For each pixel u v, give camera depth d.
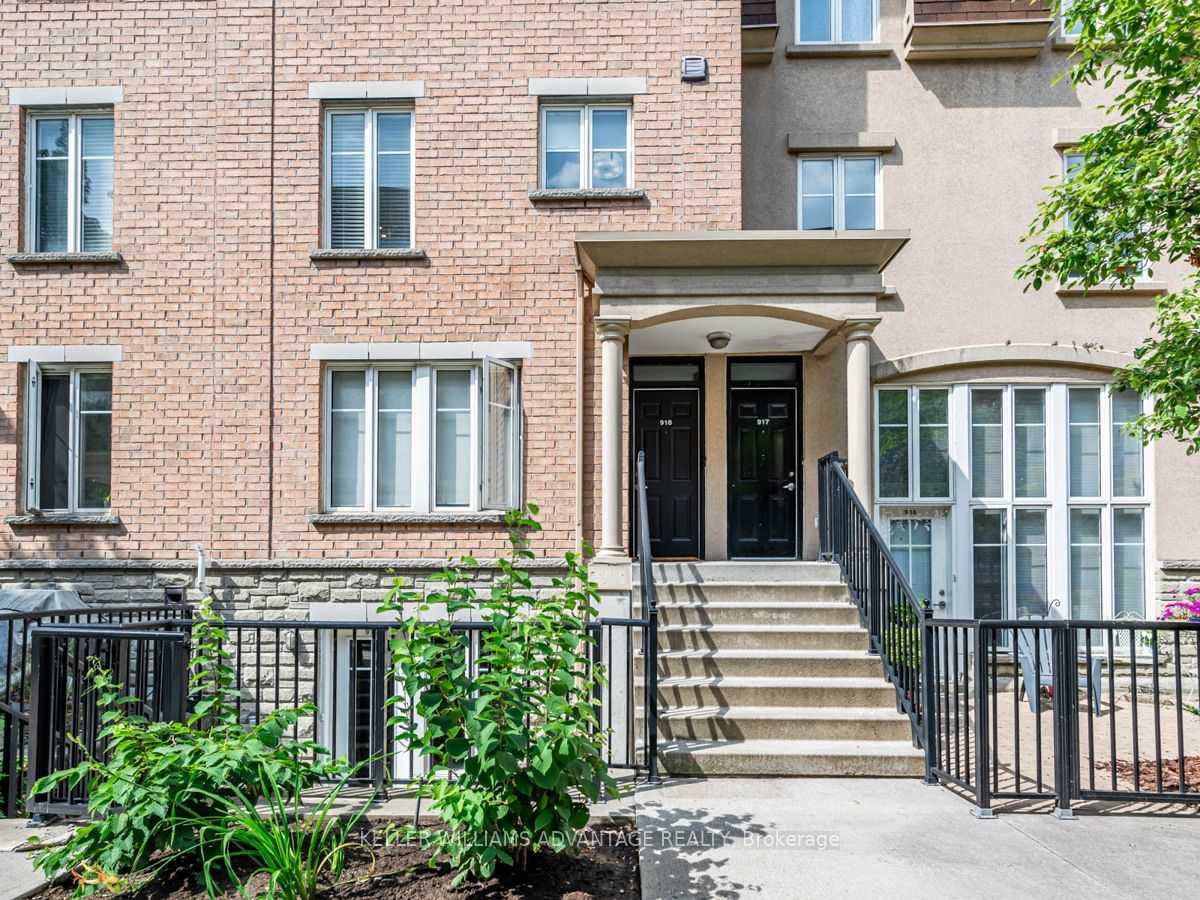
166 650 4.48
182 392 7.70
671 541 8.95
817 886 3.44
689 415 9.07
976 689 4.39
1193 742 5.98
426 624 3.42
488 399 7.25
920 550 8.53
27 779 4.16
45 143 8.01
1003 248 8.55
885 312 8.56
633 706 5.03
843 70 8.73
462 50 7.83
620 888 3.43
